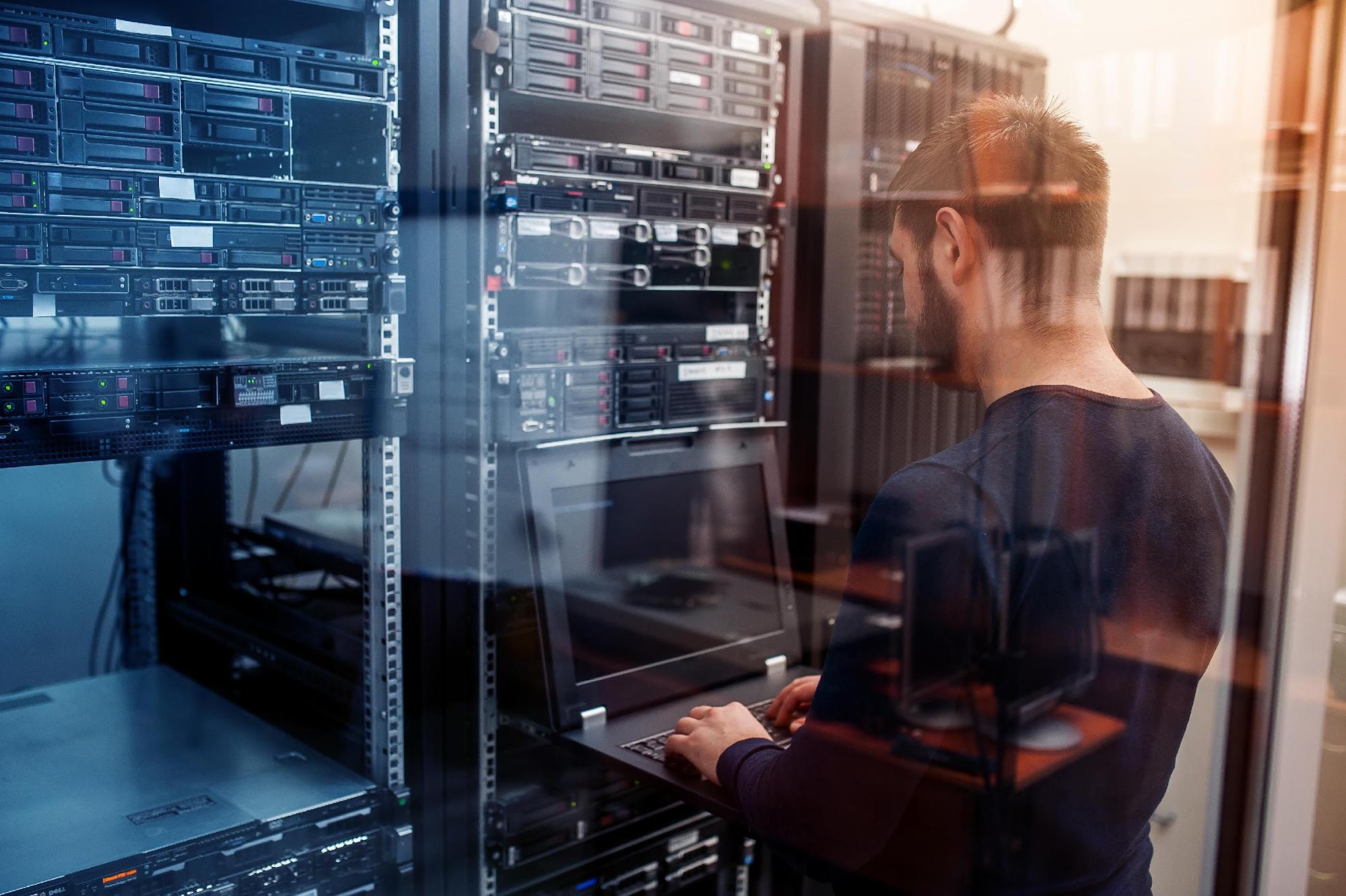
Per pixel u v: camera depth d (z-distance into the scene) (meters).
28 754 1.49
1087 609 1.00
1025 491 0.98
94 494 2.00
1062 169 1.03
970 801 1.03
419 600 1.43
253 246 1.26
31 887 1.13
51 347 1.36
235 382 1.25
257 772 1.45
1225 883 1.61
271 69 1.26
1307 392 1.48
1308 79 1.42
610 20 1.51
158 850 1.22
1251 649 1.54
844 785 1.00
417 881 1.46
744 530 1.75
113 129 1.16
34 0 1.22
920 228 1.12
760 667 1.74
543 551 1.47
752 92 1.71
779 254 1.79
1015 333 1.04
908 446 1.96
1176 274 1.81
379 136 1.35
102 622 2.03
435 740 1.46
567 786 1.60
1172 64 1.85
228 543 1.84
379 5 1.32
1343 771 1.63
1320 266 1.44
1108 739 1.03
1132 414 1.01
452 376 1.43
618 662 1.56
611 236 1.54
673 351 1.66
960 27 1.99
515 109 1.53
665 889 1.73
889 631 0.98
